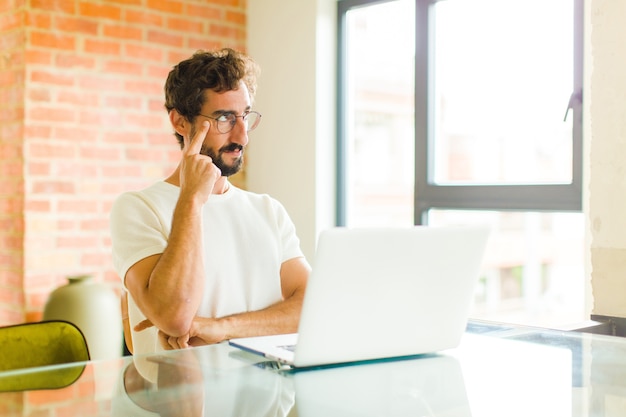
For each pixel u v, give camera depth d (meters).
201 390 1.13
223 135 1.95
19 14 3.27
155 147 3.67
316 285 1.23
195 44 3.81
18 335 1.59
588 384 1.19
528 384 1.19
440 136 3.54
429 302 1.36
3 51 3.37
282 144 3.90
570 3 2.97
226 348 1.46
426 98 3.49
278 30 3.89
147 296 1.76
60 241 3.36
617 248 2.35
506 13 3.27
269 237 2.07
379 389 1.15
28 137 3.26
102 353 3.15
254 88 2.10
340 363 1.34
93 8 3.44
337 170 3.80
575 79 2.92
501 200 3.20
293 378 1.22
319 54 3.73
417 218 3.55
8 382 1.16
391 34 3.66
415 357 1.41
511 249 4.27
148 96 3.64
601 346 1.53
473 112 3.46
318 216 3.74
